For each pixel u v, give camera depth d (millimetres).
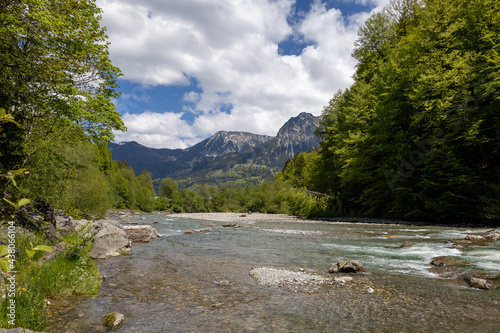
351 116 38625
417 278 9438
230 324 5895
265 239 20453
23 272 7137
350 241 18609
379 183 34969
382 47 42500
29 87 9461
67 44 11375
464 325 5770
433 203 27703
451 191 26906
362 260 12516
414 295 7660
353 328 5684
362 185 41156
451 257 11625
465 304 6938
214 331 5566
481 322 5902
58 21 9570
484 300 7199
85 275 8625
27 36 8906
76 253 10875
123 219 50125
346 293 7910
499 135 25281
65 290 7570
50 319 5957
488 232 17484
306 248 16109
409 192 30656
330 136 47188
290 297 7629
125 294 7867
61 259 9234
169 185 126938
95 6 12367
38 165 12797
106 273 10305
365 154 35938
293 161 110188
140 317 6230
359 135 35406
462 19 27766
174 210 117250
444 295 7621
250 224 35438
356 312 6527
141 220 46969
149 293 7988
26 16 8727
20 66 8430
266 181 83438
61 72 9594
